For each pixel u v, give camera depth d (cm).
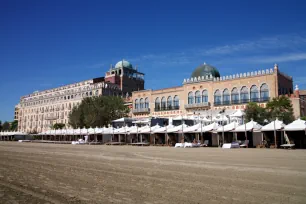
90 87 11506
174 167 1633
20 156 2473
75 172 1442
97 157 2356
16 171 1491
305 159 2047
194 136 5241
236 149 3566
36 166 1709
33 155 2588
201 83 7206
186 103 7425
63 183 1134
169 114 7756
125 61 12888
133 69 13000
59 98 12838
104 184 1108
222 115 5062
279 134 4266
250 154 2595
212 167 1620
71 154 2719
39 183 1138
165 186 1062
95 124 7825
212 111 6244
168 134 5238
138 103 8581
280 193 934
